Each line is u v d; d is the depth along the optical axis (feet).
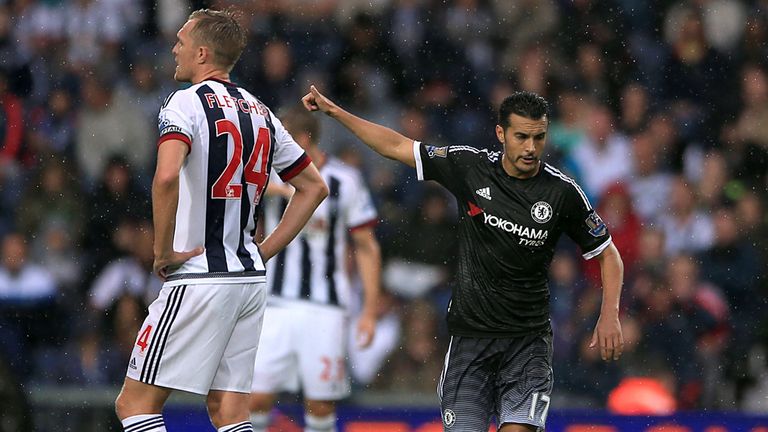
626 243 120.26
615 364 111.65
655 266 118.32
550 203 60.13
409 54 143.74
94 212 122.01
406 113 138.72
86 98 137.28
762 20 151.02
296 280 81.92
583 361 111.86
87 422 100.53
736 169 137.69
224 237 53.36
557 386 110.93
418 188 123.65
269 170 55.26
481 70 144.36
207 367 53.16
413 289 117.08
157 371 52.70
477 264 61.16
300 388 92.99
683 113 143.02
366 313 84.43
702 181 132.16
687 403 111.55
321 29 143.64
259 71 139.44
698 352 113.19
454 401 62.08
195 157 52.34
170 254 51.62
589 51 146.92
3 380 96.53
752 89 145.79
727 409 112.27
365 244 84.33
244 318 54.85
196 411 87.40
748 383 114.01
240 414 54.95
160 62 142.20
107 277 116.47
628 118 139.64
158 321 52.80
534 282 61.21
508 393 61.57
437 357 111.65
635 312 115.03
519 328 61.36
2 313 114.21
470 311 61.41
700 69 147.64
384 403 107.04
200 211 52.70
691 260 123.65
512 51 146.51
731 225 125.18
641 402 101.19
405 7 146.30
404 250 119.75
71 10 144.56
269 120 55.52
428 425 88.69
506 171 60.75
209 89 53.57
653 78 146.10
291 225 57.16
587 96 142.61
